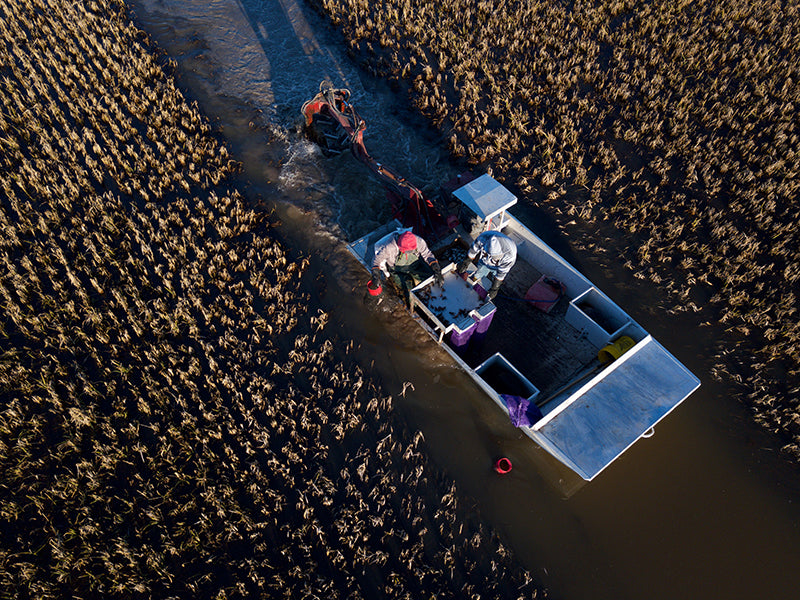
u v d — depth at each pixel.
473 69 15.56
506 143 13.62
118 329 10.16
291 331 10.38
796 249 11.58
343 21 17.08
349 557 8.05
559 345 9.98
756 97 14.64
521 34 16.28
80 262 11.14
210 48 16.22
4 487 8.44
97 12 17.27
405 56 16.20
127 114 14.23
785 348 10.17
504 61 15.88
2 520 8.17
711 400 9.66
